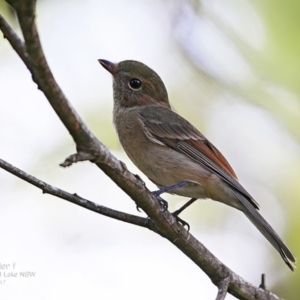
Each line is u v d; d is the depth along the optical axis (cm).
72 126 684
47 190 834
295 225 1306
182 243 901
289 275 1264
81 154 709
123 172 786
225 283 920
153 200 845
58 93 650
